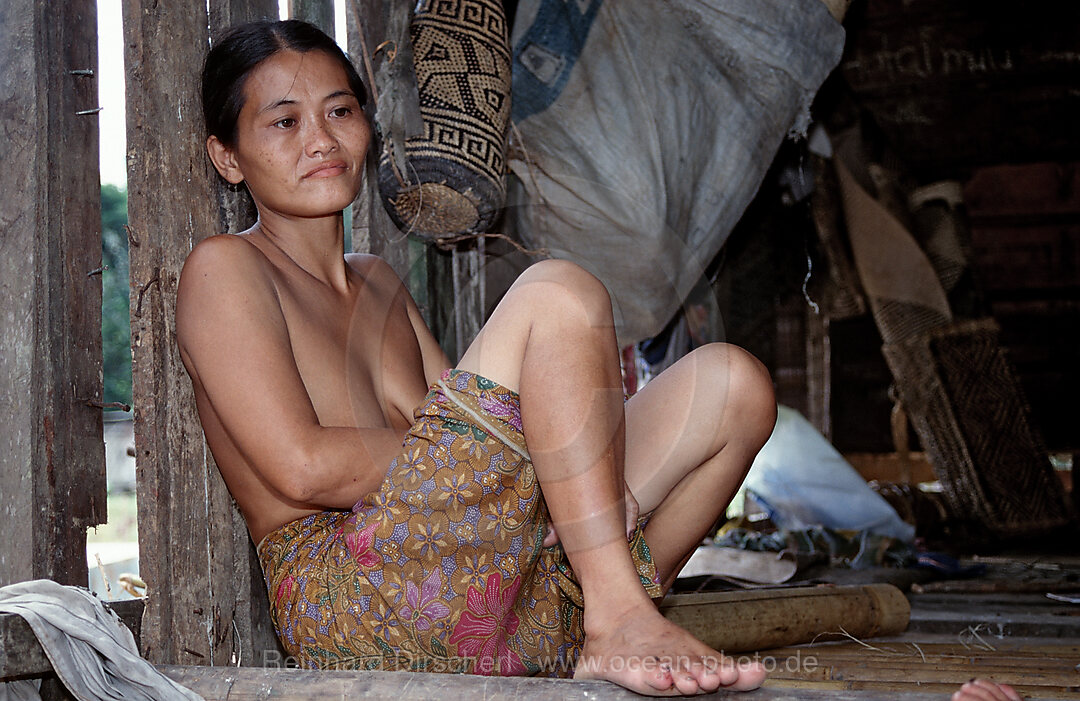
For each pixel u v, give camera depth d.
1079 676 1.79
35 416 1.53
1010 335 6.43
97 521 1.62
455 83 2.16
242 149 1.69
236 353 1.51
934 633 2.53
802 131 3.25
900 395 4.92
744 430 1.58
